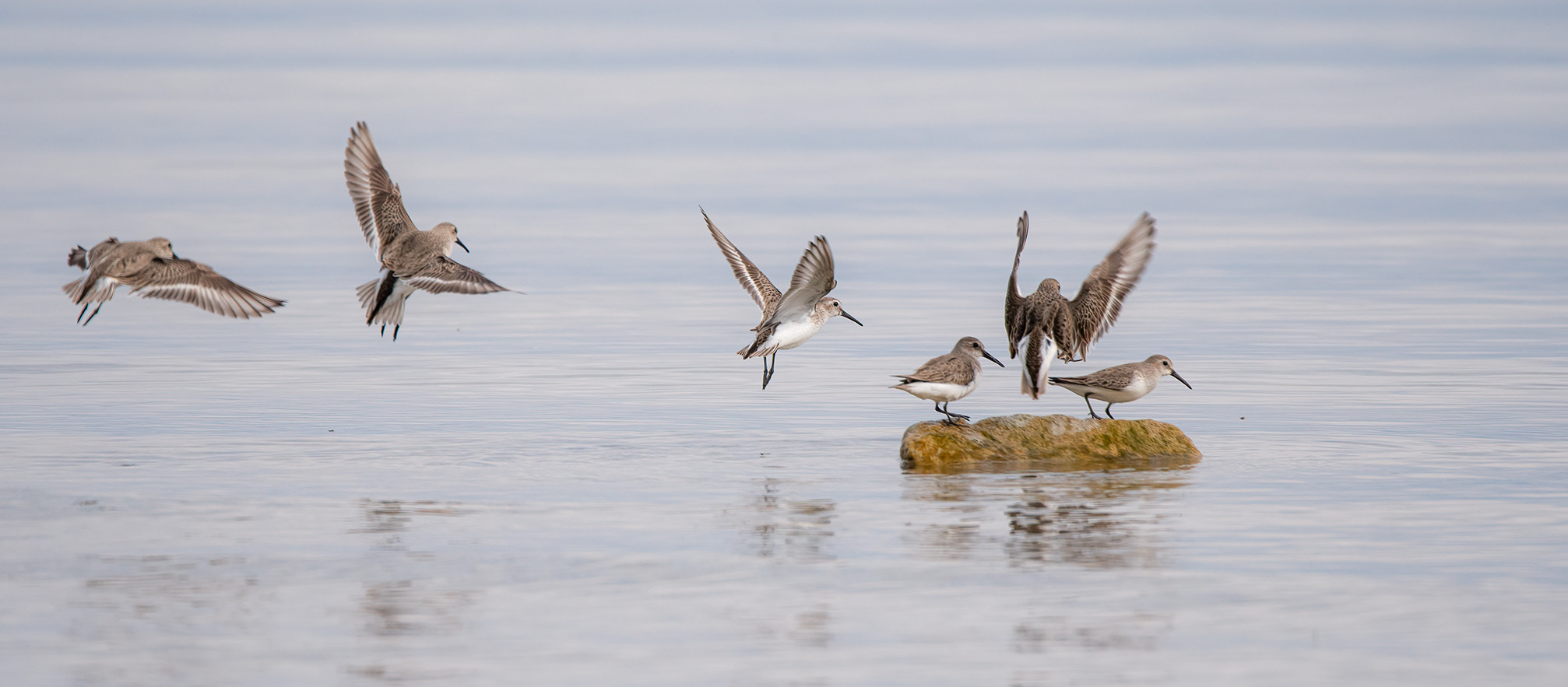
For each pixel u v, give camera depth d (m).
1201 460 16.52
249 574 11.94
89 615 10.96
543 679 9.88
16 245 40.38
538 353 25.55
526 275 37.34
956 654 10.30
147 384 21.97
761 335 16.86
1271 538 13.04
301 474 15.72
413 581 11.80
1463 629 10.70
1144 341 26.38
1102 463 16.39
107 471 15.76
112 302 31.23
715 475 15.75
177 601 11.27
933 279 35.47
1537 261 37.09
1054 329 15.53
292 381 22.41
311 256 39.56
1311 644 10.44
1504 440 17.58
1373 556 12.45
